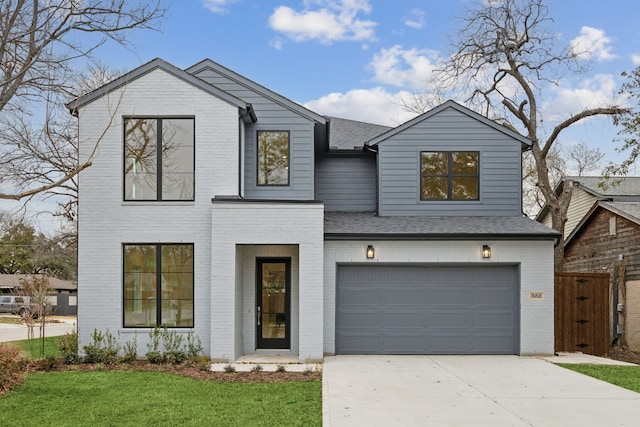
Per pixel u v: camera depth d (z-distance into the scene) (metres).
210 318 12.38
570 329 14.12
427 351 13.41
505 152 14.77
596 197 21.33
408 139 14.85
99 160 12.73
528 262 13.30
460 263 13.36
